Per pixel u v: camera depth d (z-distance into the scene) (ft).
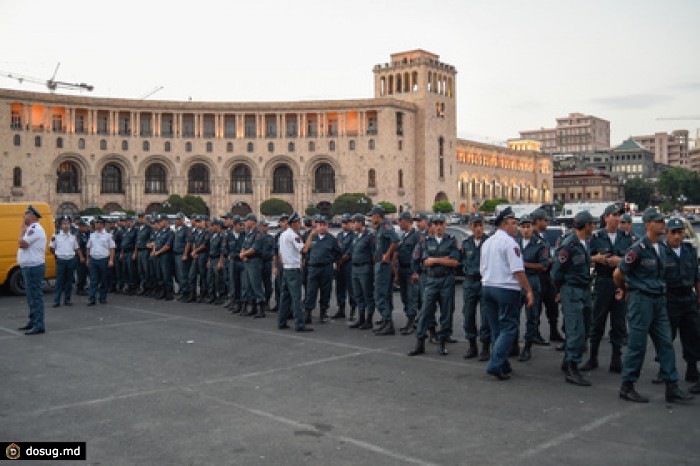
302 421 28.94
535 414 29.76
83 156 360.69
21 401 32.45
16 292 78.84
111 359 42.29
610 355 44.42
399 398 32.65
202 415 29.91
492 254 36.83
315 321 59.82
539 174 594.65
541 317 62.28
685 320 35.81
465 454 24.63
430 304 43.34
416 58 424.05
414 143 420.36
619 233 41.45
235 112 391.04
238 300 65.87
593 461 23.77
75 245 73.41
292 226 53.88
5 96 338.34
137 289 82.99
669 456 24.21
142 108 374.02
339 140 398.83
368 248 54.65
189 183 390.83
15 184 344.69
